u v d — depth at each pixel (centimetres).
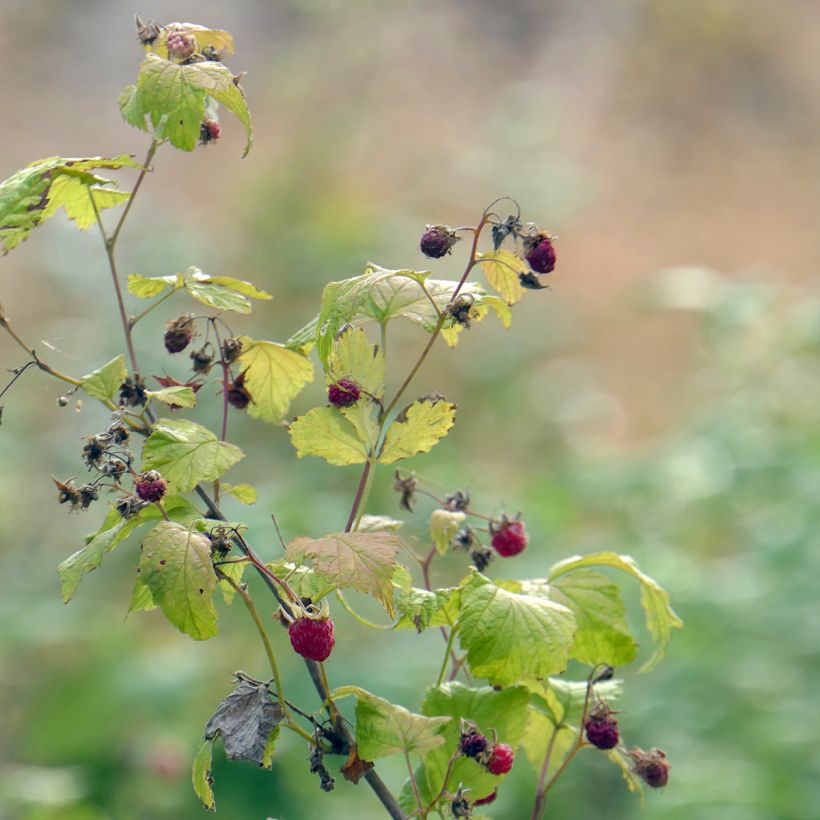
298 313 1124
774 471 850
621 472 901
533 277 284
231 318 1100
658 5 2028
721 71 1978
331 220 1174
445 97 1873
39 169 277
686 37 2002
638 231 1650
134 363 289
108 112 1878
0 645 765
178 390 287
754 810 589
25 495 931
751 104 1938
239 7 2023
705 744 643
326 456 288
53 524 930
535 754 321
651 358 1365
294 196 1195
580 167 1789
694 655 688
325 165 1230
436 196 1520
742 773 611
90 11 2091
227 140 1688
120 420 272
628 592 736
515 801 630
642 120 1919
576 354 1354
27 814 611
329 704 269
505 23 2112
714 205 1717
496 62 2016
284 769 636
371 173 1577
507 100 1706
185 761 659
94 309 1109
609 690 308
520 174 1393
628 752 296
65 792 621
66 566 263
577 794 637
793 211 1697
